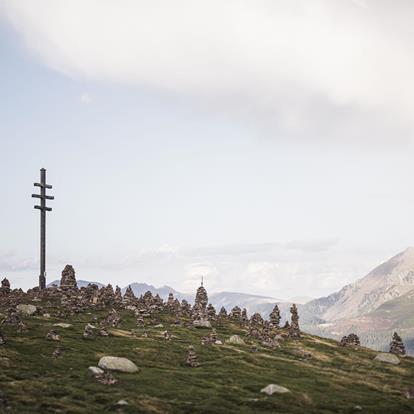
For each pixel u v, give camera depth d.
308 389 64.19
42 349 66.50
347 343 110.44
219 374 66.88
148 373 62.88
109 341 78.12
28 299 104.25
